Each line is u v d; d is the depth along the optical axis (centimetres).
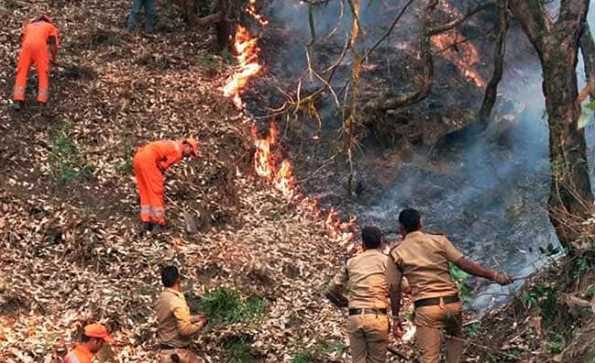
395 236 1216
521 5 849
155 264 1011
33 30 1241
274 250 1096
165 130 1274
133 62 1448
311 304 989
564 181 796
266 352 886
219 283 1002
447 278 688
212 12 1575
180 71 1452
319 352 879
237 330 909
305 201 1259
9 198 1072
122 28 1566
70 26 1538
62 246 1019
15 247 1007
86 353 664
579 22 832
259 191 1248
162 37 1553
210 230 1126
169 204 1130
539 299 780
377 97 1389
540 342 741
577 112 818
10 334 865
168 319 761
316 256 1114
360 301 727
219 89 1417
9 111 1229
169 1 1664
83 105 1281
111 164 1177
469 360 758
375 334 720
